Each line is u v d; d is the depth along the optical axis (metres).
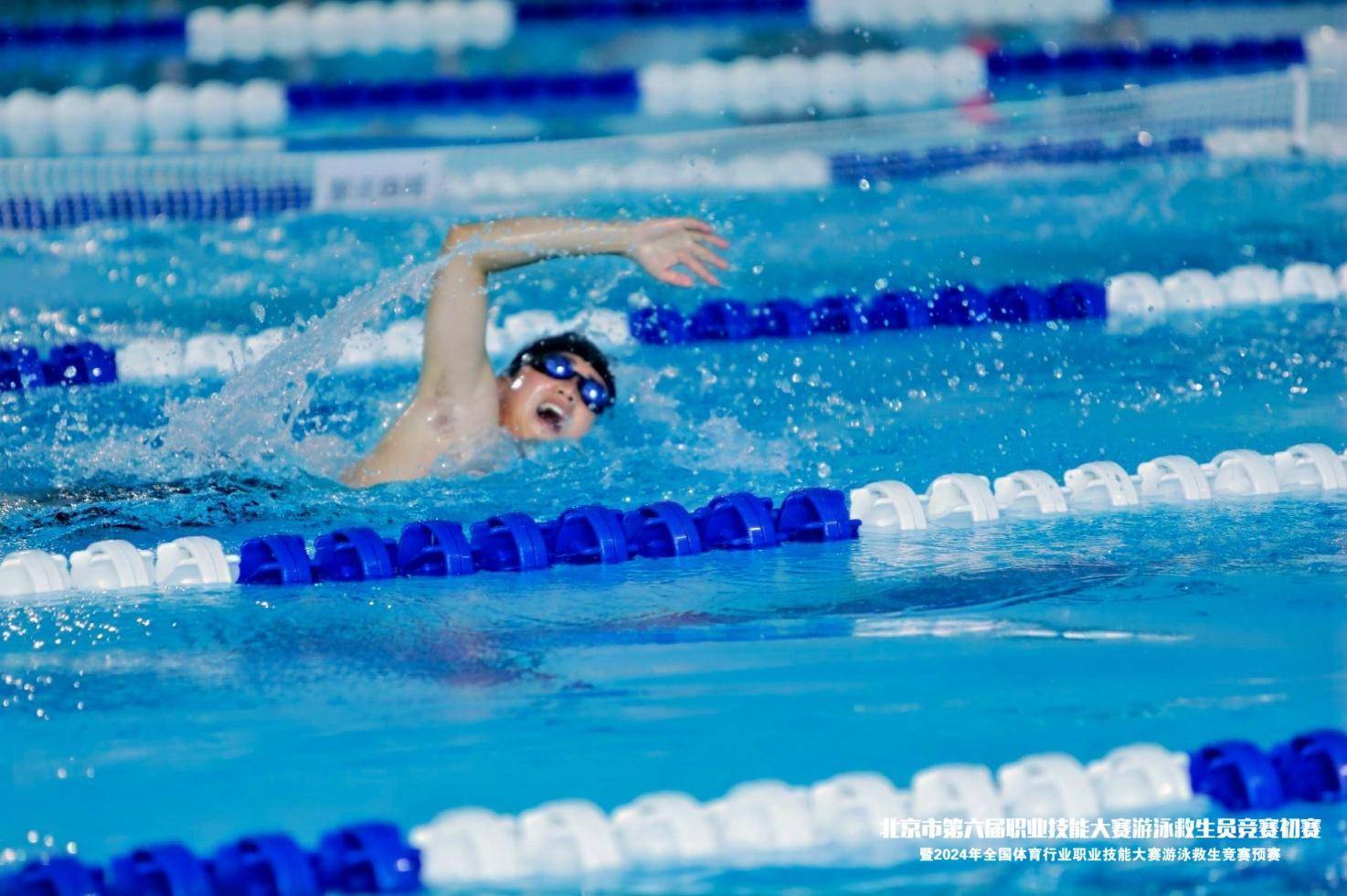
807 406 16.05
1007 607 10.66
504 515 12.40
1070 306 19.61
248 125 27.91
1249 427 15.02
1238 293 20.02
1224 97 26.95
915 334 18.98
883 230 22.88
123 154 25.80
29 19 34.12
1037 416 15.61
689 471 14.04
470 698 9.30
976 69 29.95
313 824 7.73
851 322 19.16
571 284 20.52
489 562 12.01
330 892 7.14
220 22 33.53
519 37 33.06
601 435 14.90
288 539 12.00
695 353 18.19
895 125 26.86
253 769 8.38
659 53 31.25
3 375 17.23
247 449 14.46
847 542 12.41
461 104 29.23
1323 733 8.19
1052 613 10.51
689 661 9.80
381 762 8.42
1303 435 14.74
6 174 23.91
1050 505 13.06
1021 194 24.75
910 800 7.76
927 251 21.80
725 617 10.65
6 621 10.88
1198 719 8.70
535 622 10.62
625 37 32.81
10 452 14.76
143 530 12.78
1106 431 15.08
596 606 10.94
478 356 13.90
